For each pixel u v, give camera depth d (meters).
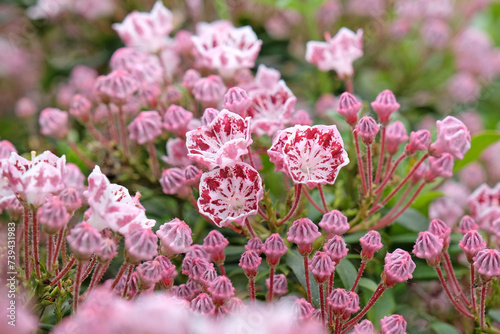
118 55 0.47
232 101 0.41
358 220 0.42
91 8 0.56
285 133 0.39
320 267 0.38
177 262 0.42
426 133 0.41
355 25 0.57
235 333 0.33
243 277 0.42
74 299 0.36
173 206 0.45
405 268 0.38
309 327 0.33
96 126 0.48
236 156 0.39
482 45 0.61
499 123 0.61
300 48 0.57
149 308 0.31
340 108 0.42
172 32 0.55
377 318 0.41
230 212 0.39
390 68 0.59
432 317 0.44
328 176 0.39
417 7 0.60
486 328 0.41
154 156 0.44
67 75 0.59
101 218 0.37
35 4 0.57
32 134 0.53
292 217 0.42
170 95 0.46
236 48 0.46
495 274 0.39
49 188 0.37
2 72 0.61
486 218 0.44
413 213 0.44
